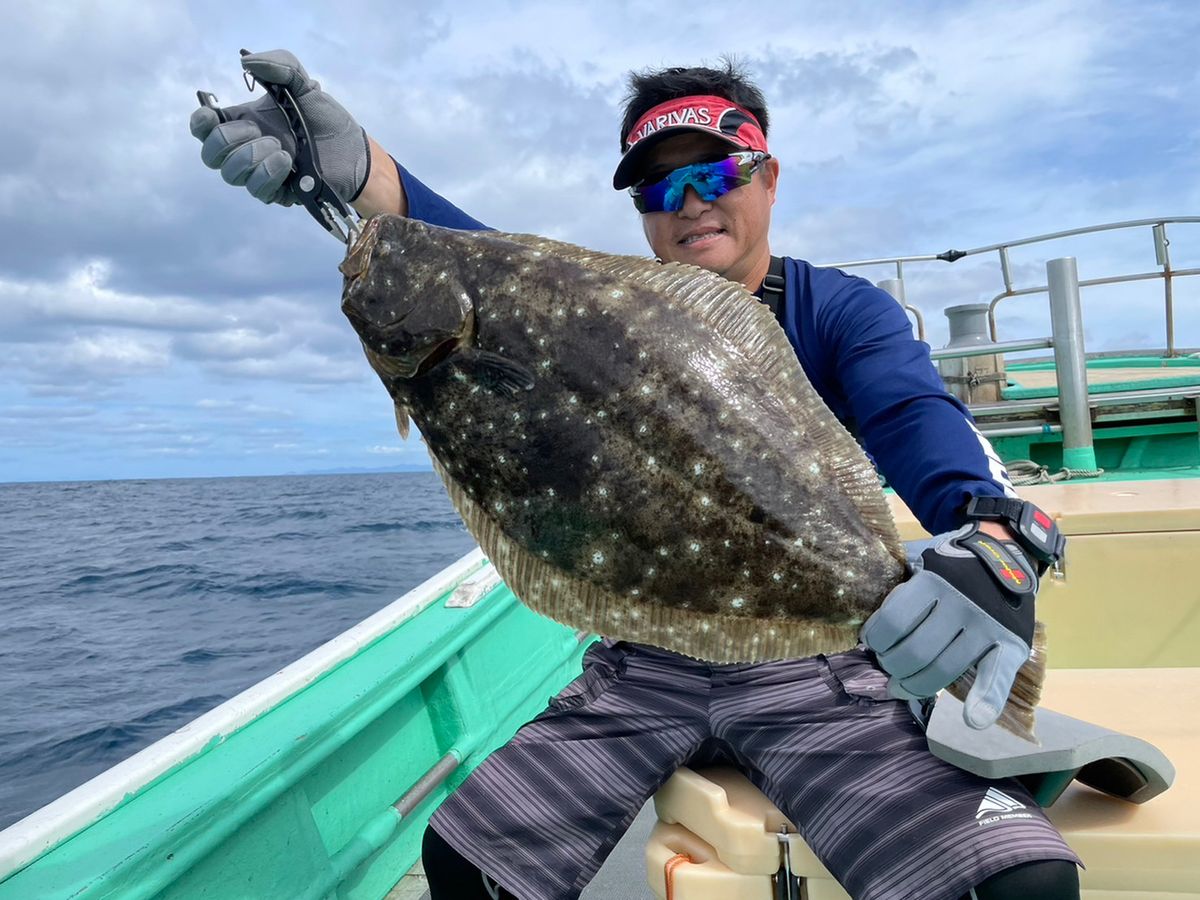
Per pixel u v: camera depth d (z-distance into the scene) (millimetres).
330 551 25438
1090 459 5363
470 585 3578
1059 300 5359
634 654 2096
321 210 2129
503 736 3707
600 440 1648
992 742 1657
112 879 1717
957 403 1874
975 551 1495
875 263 6520
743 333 1713
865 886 1610
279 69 1996
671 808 1981
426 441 1851
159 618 14562
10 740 8039
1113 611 2887
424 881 2953
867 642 1521
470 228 2332
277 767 2217
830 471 1661
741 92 2234
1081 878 1659
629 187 2234
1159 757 1650
